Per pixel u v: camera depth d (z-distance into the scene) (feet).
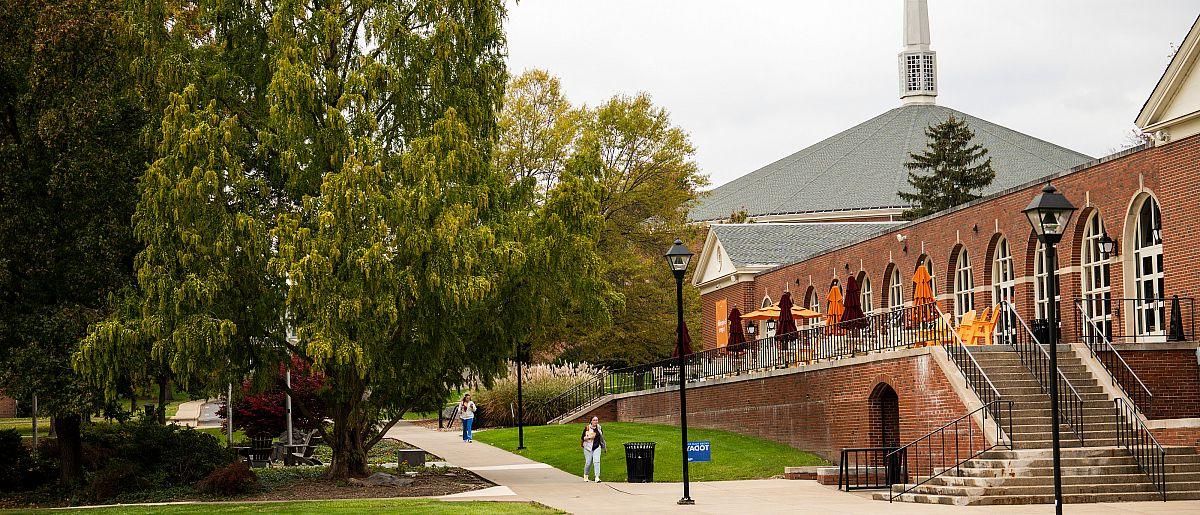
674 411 142.41
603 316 95.45
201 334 81.97
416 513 71.82
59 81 87.10
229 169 84.58
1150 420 78.43
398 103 90.89
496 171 98.73
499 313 93.40
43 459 106.83
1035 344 85.10
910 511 68.49
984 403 79.25
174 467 96.17
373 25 90.07
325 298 81.20
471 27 93.04
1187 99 85.05
